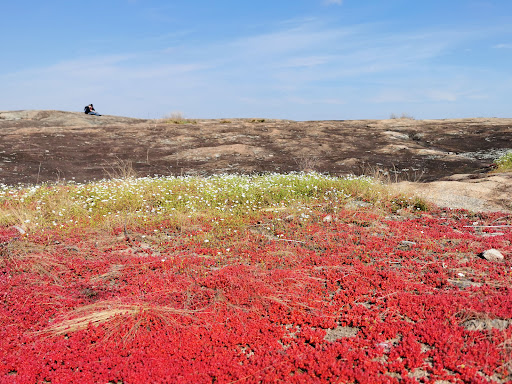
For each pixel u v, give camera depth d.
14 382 4.22
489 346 4.50
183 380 4.17
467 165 18.08
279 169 18.03
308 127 29.41
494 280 6.16
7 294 6.05
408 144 23.20
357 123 32.94
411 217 10.03
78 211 9.87
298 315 5.39
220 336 4.96
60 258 7.31
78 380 4.22
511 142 22.33
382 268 6.88
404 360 4.39
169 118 35.88
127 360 4.54
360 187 11.86
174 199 11.08
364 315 5.34
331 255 7.40
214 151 21.19
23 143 21.66
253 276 6.51
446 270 6.66
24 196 10.53
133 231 8.81
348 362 4.41
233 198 11.26
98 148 21.75
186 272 6.77
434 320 5.09
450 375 4.13
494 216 9.89
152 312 5.43
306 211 9.97
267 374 4.23
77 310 5.58
